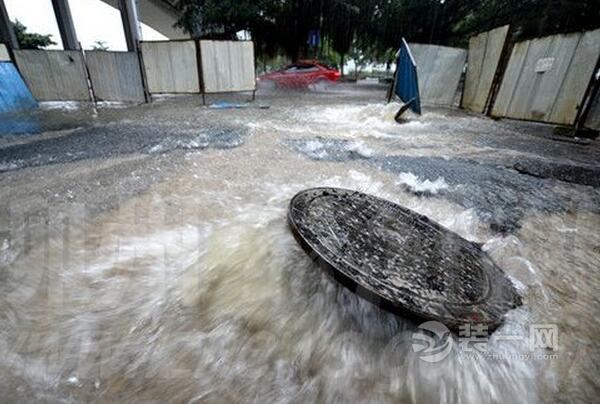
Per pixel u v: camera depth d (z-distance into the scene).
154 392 1.32
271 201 3.01
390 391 1.34
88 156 4.17
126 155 4.23
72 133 5.46
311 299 1.74
